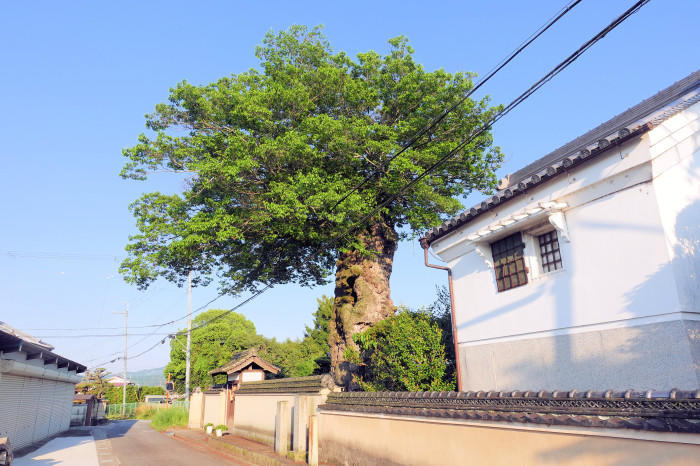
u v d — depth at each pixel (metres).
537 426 5.82
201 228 14.53
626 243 7.37
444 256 11.85
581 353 7.90
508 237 9.77
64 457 15.74
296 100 15.00
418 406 8.46
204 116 15.93
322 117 13.95
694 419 4.20
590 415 5.23
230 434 21.58
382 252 17.25
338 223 14.55
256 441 18.12
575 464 5.31
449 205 15.07
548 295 8.65
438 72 15.24
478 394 7.15
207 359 43.81
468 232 10.76
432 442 7.87
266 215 14.67
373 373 12.94
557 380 8.27
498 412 6.53
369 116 16.27
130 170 15.82
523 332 9.12
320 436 12.25
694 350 6.42
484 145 16.36
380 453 9.42
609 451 4.95
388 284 17.00
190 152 15.79
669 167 7.20
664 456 4.43
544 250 9.13
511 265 9.62
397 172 14.64
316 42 17.12
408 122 15.68
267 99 15.34
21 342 14.36
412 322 12.01
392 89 15.51
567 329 8.22
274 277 20.19
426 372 11.08
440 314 13.20
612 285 7.51
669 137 7.20
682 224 7.13
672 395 4.49
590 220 8.02
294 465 12.05
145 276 16.28
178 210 15.88
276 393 16.80
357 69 16.50
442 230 11.30
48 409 22.73
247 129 15.98
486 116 15.43
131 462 14.65
